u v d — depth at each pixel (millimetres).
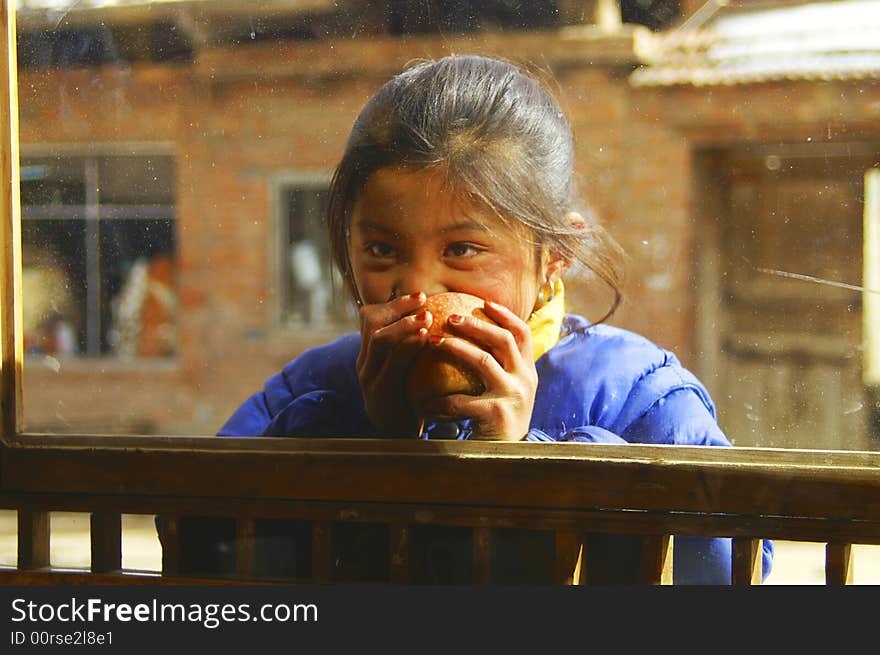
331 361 1099
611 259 1246
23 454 888
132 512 863
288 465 826
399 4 1030
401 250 929
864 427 951
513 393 866
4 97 919
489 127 944
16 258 915
